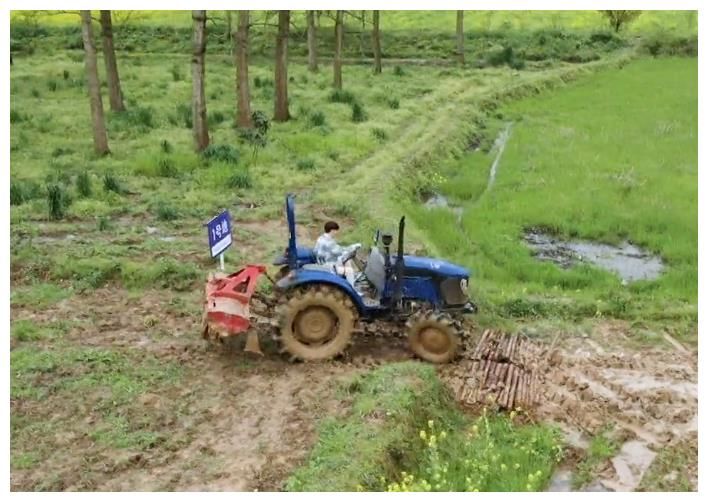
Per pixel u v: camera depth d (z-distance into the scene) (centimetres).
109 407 841
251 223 1502
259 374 919
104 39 2572
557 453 807
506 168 2116
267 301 1009
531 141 2455
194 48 1991
